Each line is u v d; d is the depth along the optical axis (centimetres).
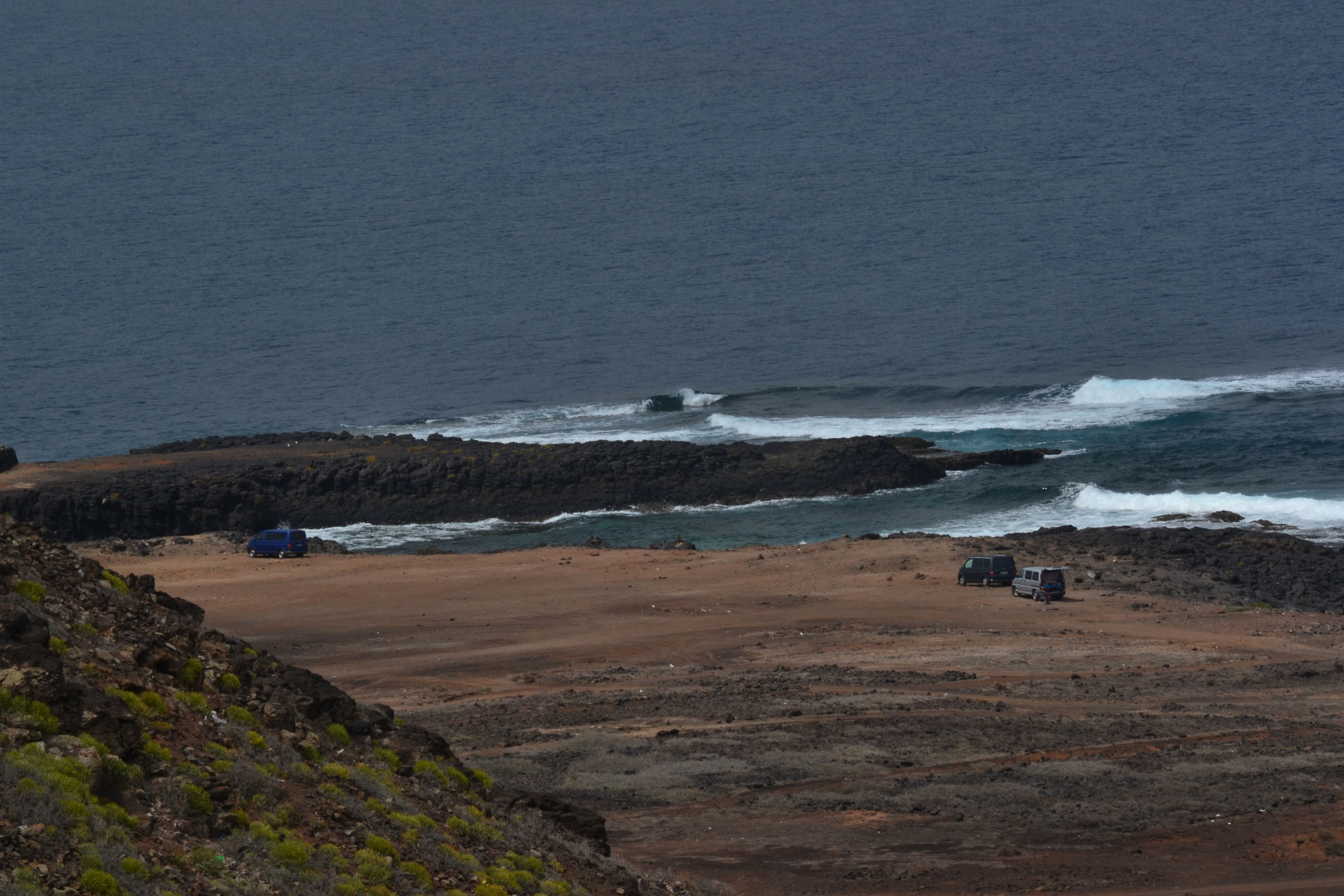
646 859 10331
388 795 7869
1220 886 9400
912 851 10475
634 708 16138
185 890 5928
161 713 7144
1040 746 13825
